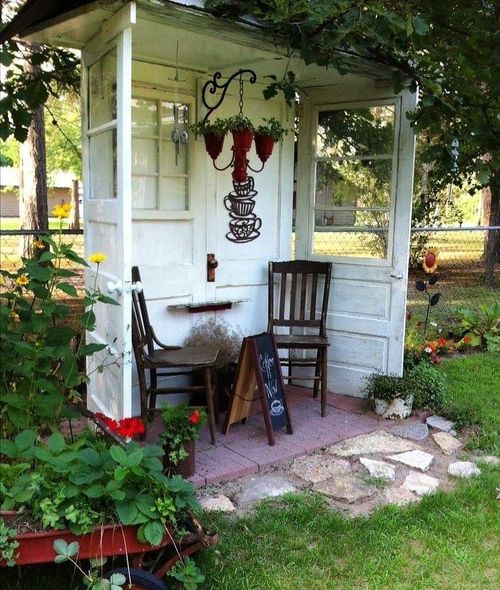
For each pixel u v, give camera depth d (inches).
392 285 158.1
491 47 129.5
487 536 103.0
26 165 289.3
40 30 120.2
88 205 133.7
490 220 377.7
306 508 108.5
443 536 102.3
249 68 149.1
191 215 154.3
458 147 146.7
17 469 80.0
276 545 98.1
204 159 155.0
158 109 146.1
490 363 210.4
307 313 172.7
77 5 108.5
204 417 117.4
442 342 220.2
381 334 161.3
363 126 160.6
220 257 162.7
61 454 81.0
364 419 152.6
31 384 92.1
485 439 141.6
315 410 158.2
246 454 129.7
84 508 75.7
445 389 167.0
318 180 170.9
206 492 114.9
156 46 129.6
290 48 122.3
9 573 88.1
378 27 111.0
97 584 75.1
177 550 80.0
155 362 132.0
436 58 130.6
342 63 124.0
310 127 168.9
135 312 131.9
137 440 132.4
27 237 245.9
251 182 165.0
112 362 116.4
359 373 166.4
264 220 170.1
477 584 90.7
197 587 84.7
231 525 103.0
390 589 89.1
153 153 147.9
